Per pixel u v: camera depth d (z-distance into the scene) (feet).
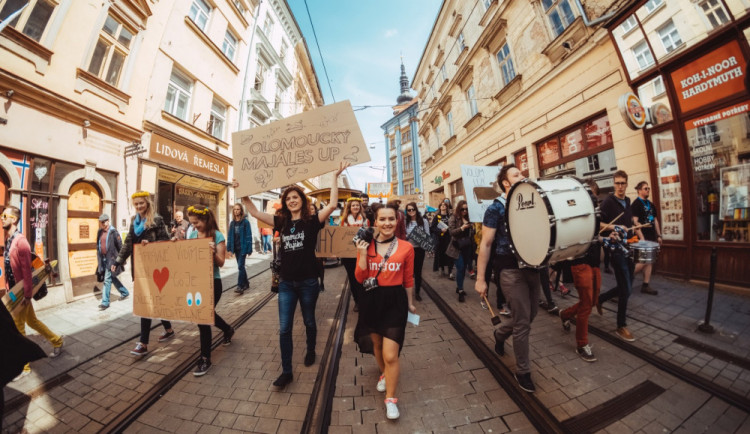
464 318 11.73
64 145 16.21
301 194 8.38
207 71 30.35
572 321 10.85
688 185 14.34
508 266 7.22
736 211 12.93
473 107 36.06
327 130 9.65
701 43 13.25
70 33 16.84
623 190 10.84
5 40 13.84
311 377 7.94
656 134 15.69
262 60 43.96
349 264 12.96
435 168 50.62
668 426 5.68
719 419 5.75
